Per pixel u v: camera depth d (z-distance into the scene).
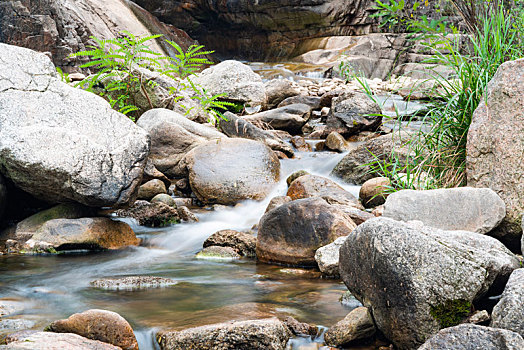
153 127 7.80
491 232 4.02
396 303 2.82
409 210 3.94
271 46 23.47
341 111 10.07
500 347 2.35
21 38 13.36
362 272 3.08
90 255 5.05
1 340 2.96
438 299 2.72
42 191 5.14
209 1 24.00
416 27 5.06
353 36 21.47
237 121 8.98
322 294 3.81
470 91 4.73
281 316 3.32
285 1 22.31
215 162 7.12
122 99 8.73
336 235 4.54
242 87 12.38
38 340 2.70
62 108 5.27
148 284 4.09
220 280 4.21
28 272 4.43
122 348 2.92
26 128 4.93
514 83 4.01
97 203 5.20
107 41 8.51
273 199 5.92
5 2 13.38
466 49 5.12
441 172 4.82
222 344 2.87
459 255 2.79
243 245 5.16
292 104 11.81
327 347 2.98
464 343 2.43
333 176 7.62
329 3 21.88
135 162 5.42
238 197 6.86
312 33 22.61
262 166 7.19
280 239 4.78
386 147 7.18
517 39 4.87
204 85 12.57
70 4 15.16
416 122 9.31
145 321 3.24
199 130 8.00
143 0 22.81
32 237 5.16
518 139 3.94
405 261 2.79
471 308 2.79
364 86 5.65
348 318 3.04
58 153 4.93
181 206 6.40
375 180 6.18
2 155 4.84
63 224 5.20
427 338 2.72
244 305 3.53
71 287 4.02
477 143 4.22
